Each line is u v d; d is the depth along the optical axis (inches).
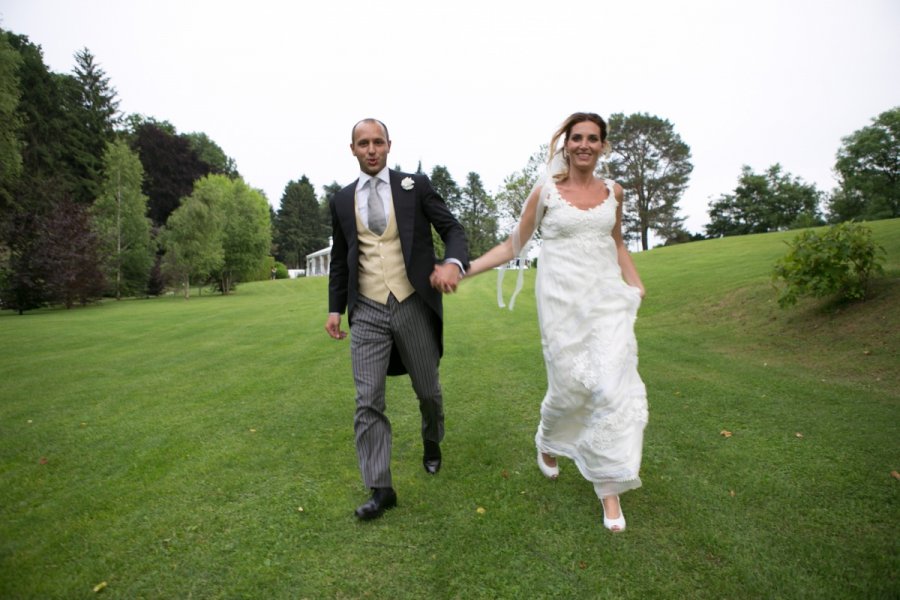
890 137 1736.0
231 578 81.2
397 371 116.3
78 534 95.3
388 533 92.8
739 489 102.4
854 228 241.6
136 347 323.6
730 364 203.5
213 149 2578.7
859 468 108.0
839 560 79.0
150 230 1282.0
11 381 228.4
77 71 1632.6
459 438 139.2
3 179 951.0
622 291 99.7
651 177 2142.0
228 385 211.0
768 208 2145.7
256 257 1317.7
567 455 103.9
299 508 102.8
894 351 189.6
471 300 539.2
